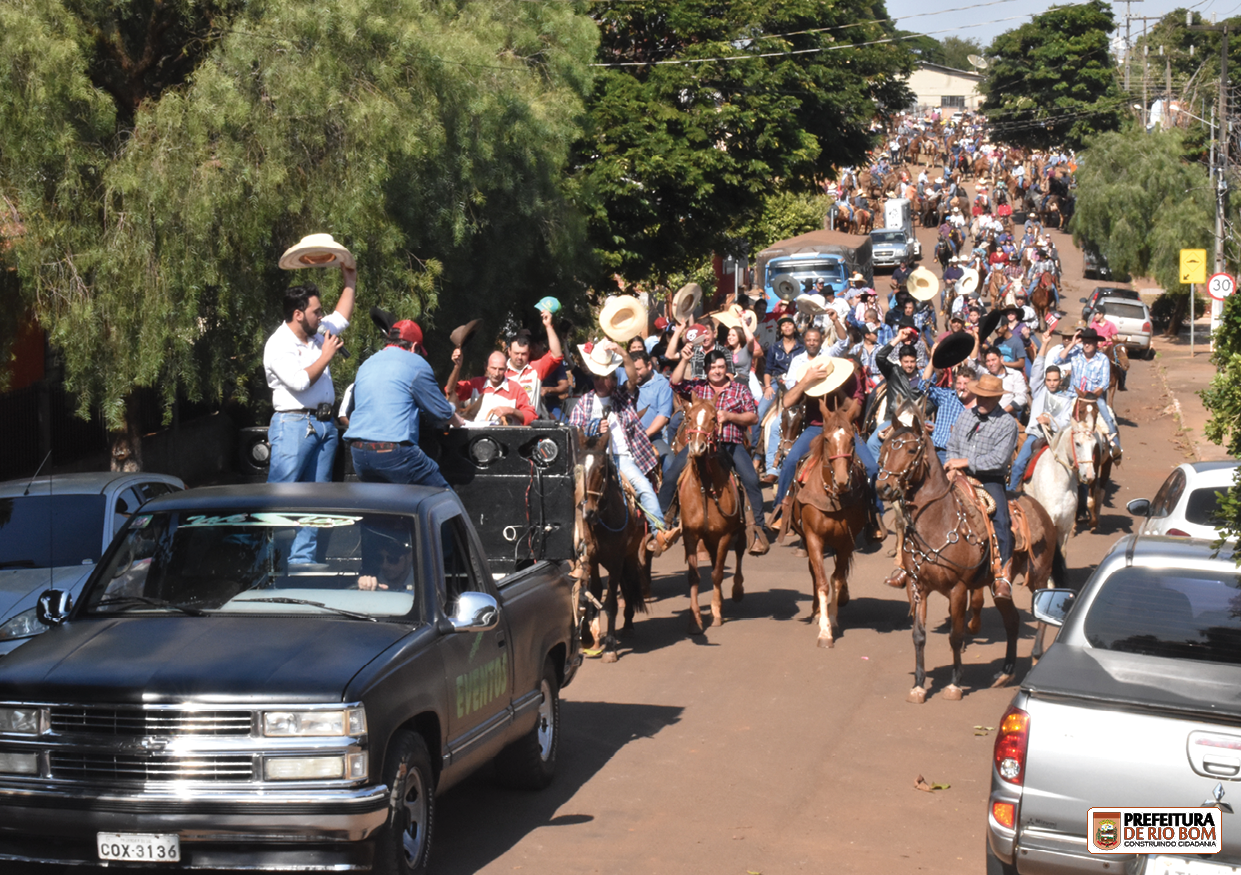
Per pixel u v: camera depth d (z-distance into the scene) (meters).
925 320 27.17
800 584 14.86
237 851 5.54
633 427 12.20
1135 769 5.36
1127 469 22.12
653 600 14.05
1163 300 45.56
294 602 6.46
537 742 7.97
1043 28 94.38
